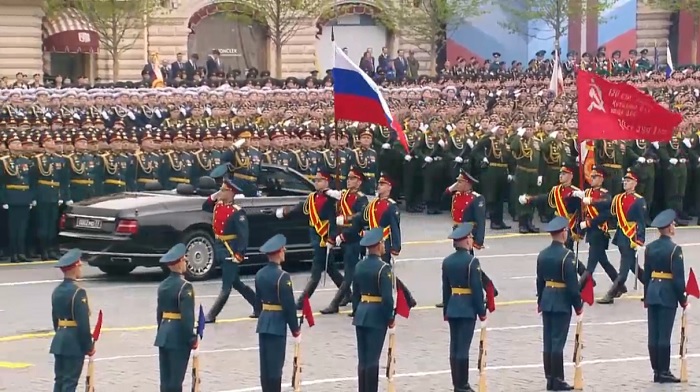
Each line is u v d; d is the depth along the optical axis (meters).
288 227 65.19
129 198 64.19
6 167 70.69
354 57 167.38
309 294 56.31
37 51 149.00
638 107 52.94
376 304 40.62
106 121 87.50
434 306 58.34
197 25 161.25
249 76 120.19
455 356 41.72
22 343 49.84
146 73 116.69
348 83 55.75
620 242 60.00
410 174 92.69
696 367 46.78
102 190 73.88
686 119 89.50
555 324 42.75
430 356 47.94
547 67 132.38
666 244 44.09
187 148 76.38
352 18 167.12
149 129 77.12
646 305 44.38
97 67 154.62
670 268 44.00
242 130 77.75
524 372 45.50
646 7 178.38
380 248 40.94
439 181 91.25
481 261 71.75
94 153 73.56
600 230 59.72
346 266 56.12
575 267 42.75
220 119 88.88
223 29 162.38
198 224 63.06
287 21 152.88
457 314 41.47
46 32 151.00
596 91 53.06
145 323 53.31
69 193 72.44
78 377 37.41
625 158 85.25
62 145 72.56
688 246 77.62
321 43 166.50
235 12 155.12
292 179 66.75
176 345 37.44
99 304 57.50
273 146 79.00
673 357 48.66
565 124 88.31
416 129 94.44
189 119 88.31
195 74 119.44
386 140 93.31
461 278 41.47
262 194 66.81
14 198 70.81
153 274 66.38
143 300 58.56
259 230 64.12
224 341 50.25
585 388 43.03
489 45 160.12
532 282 64.94
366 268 40.66
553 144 84.56
